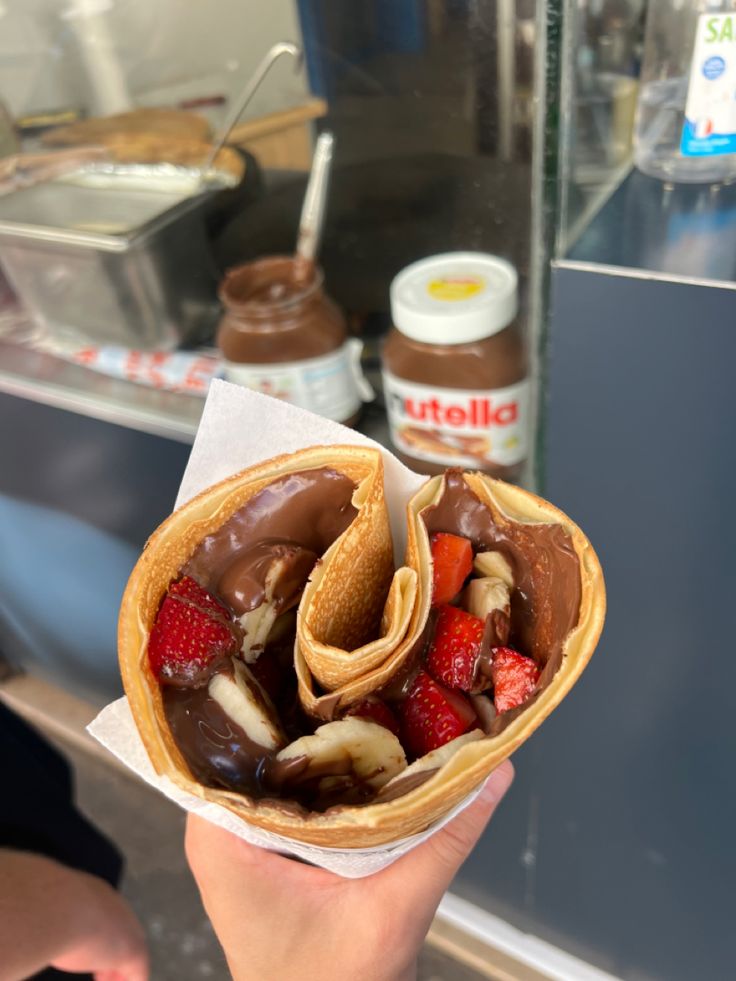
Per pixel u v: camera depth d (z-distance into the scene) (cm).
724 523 36
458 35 43
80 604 72
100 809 80
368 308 58
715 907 51
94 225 53
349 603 27
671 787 47
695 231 35
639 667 43
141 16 54
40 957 36
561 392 37
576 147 36
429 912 31
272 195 57
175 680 25
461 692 26
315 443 30
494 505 27
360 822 21
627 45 39
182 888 73
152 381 58
